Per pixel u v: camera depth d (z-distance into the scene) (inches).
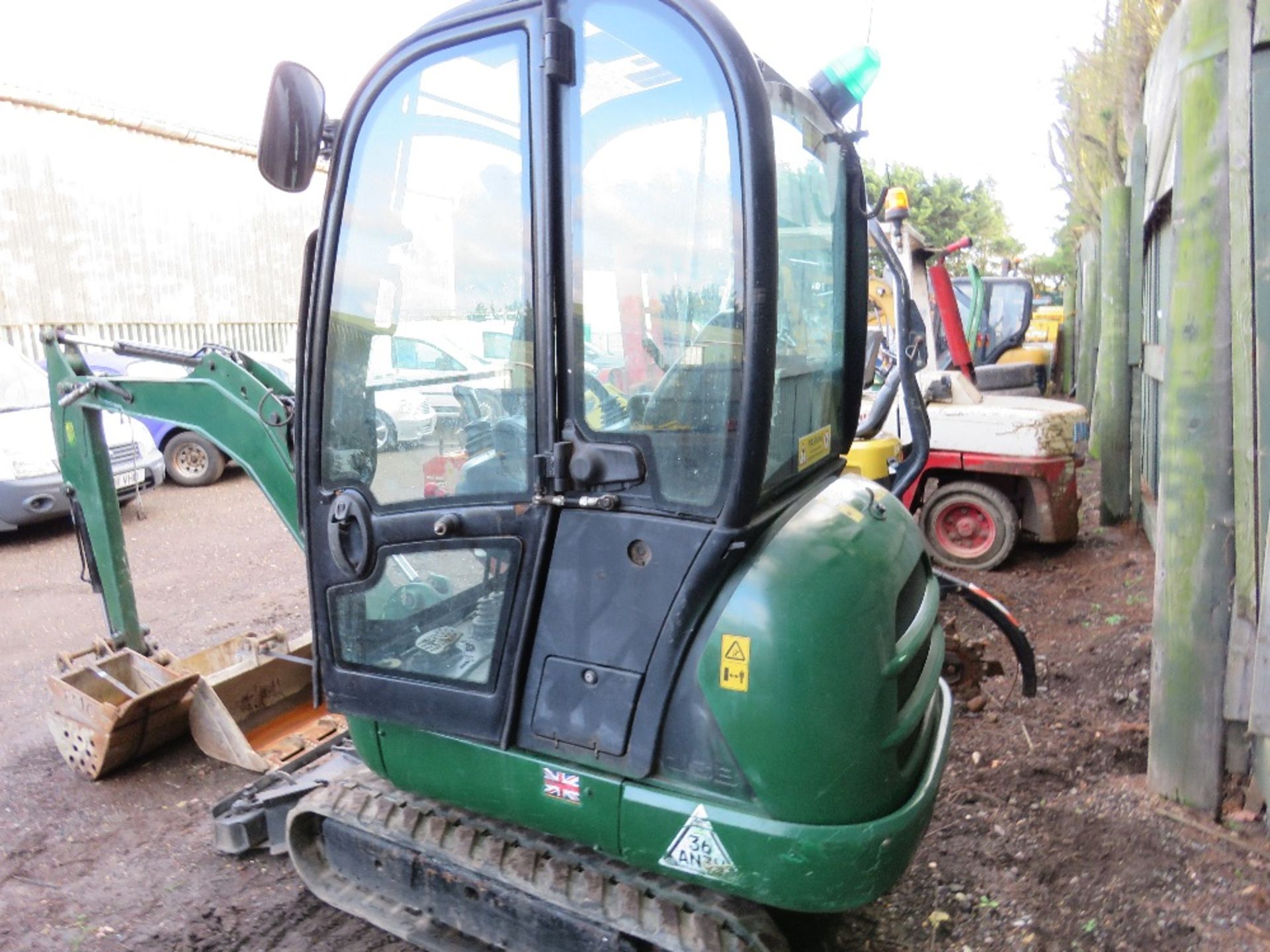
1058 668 166.1
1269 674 106.5
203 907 108.5
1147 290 251.9
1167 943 95.0
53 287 429.4
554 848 86.0
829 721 71.4
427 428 80.6
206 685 135.5
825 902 72.4
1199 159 107.1
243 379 114.6
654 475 71.9
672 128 69.6
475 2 74.4
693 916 79.0
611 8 69.5
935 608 92.7
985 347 448.8
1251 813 113.9
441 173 77.0
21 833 124.1
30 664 185.9
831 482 97.7
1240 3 102.3
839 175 104.7
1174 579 115.0
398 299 80.3
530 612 76.9
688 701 73.4
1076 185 402.9
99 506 142.2
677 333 70.8
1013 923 99.1
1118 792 122.4
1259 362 105.9
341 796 98.9
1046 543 241.4
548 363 73.2
